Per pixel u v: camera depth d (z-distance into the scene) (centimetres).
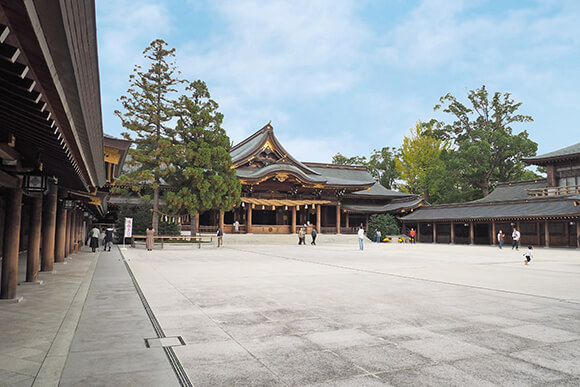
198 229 4628
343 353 509
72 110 482
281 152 5481
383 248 3547
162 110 3412
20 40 293
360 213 6094
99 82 475
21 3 234
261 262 1897
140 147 3675
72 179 1166
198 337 580
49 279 1174
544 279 1302
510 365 465
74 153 730
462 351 519
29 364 457
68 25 278
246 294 963
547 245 4103
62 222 1659
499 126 7350
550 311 780
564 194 4744
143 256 2181
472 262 2011
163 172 3431
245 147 5828
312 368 452
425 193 7475
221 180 3362
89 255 2158
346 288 1072
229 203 3519
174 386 395
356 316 726
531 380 418
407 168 7362
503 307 819
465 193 7031
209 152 3341
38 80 370
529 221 4388
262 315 730
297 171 5119
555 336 594
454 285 1145
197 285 1109
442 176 6881
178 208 3353
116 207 4297
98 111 580
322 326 650
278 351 515
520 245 4519
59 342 545
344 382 410
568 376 430
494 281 1242
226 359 481
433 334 604
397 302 869
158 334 595
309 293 984
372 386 399
